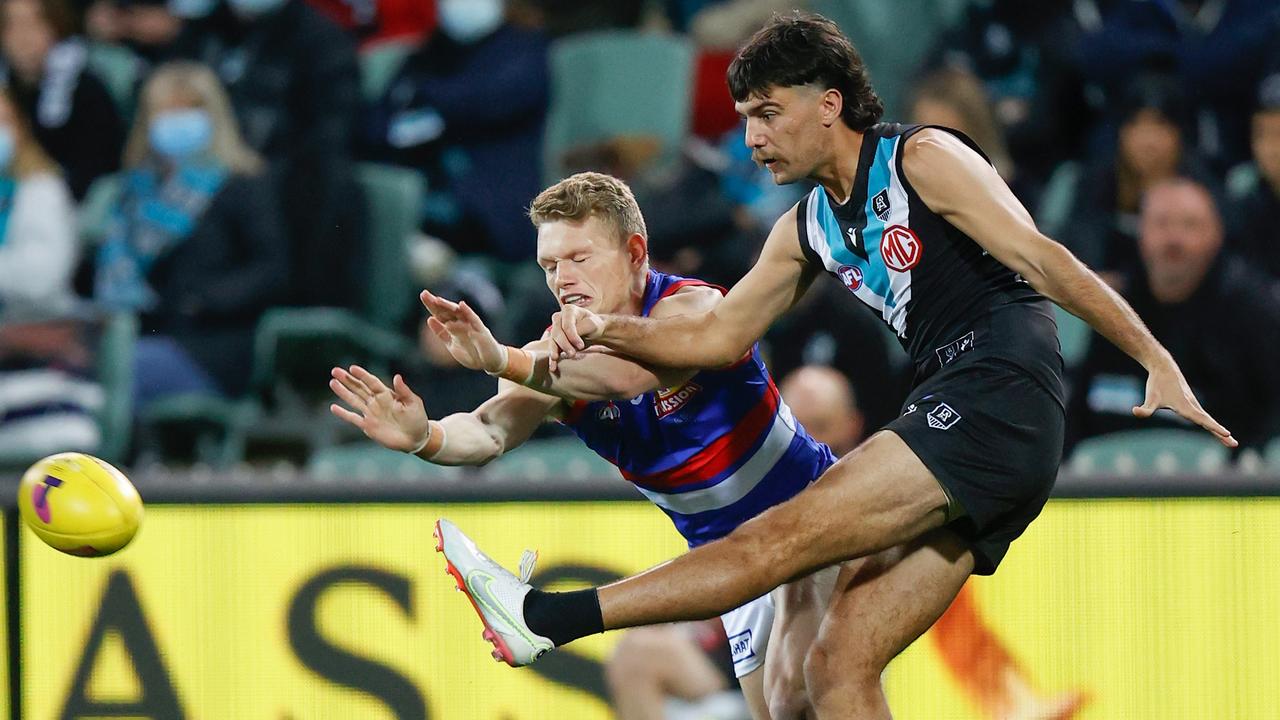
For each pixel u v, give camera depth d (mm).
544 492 15500
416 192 25219
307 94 26062
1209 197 20641
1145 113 22266
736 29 26672
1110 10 26094
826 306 21266
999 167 23203
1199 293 20250
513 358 12320
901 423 12477
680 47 25766
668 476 13844
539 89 26125
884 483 12188
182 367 23750
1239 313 20156
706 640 15797
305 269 24859
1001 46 25750
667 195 23594
